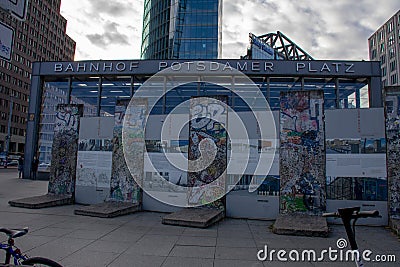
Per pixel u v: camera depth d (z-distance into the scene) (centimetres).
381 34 7306
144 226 768
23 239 611
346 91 2052
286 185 888
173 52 3925
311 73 1870
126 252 551
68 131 1159
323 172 866
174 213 862
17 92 7025
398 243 649
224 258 530
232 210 936
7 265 306
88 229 716
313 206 860
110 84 2177
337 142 890
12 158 4647
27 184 1727
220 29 3959
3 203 1022
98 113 2077
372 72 1852
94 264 485
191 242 629
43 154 2202
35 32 7650
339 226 822
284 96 926
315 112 893
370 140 870
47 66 2167
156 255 538
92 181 1108
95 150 1122
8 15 225
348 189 869
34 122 2180
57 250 550
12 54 234
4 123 6588
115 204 980
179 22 4006
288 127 909
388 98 852
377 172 856
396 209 808
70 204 1088
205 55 3831
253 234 711
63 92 2266
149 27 4478
